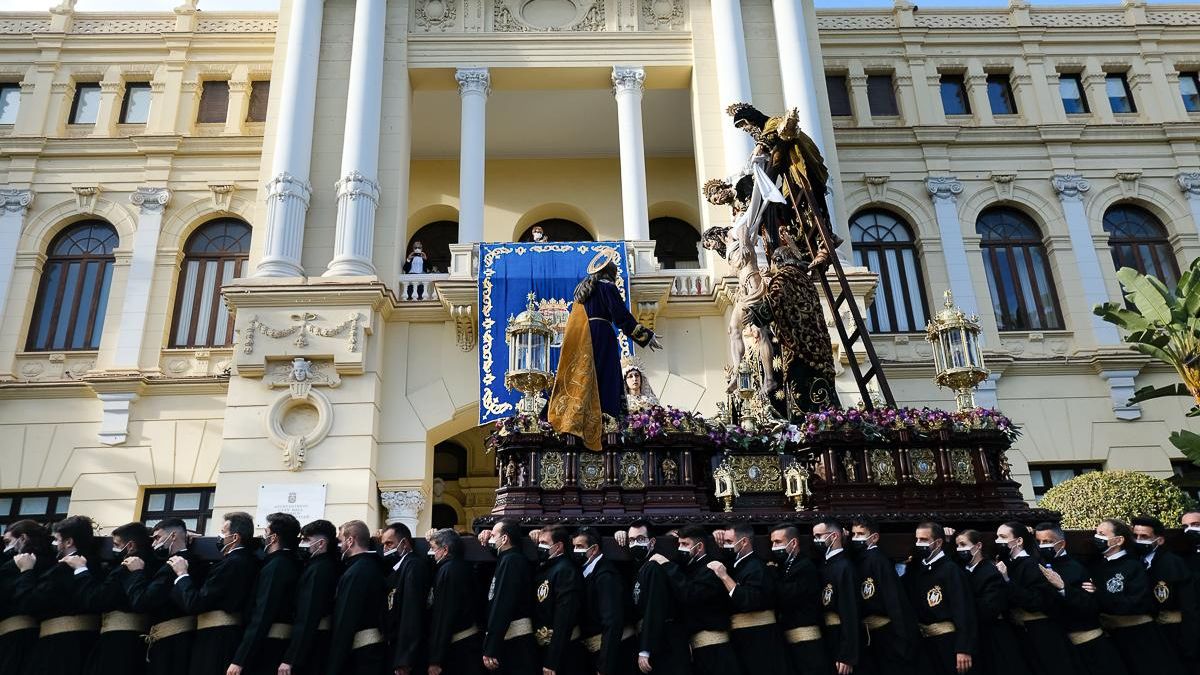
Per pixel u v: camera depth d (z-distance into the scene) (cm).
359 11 1634
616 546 604
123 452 1616
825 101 1655
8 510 1598
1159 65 2012
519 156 2019
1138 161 1934
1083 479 1141
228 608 566
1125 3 2056
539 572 588
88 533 592
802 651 564
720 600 569
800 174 873
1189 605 597
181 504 1608
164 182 1834
